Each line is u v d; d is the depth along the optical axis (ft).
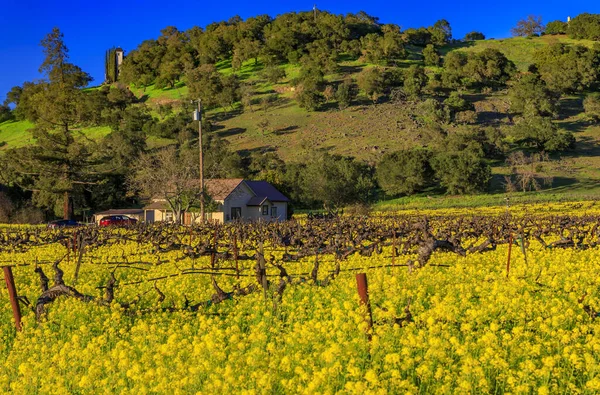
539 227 84.23
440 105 396.57
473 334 27.45
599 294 38.42
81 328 32.65
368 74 439.22
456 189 245.86
